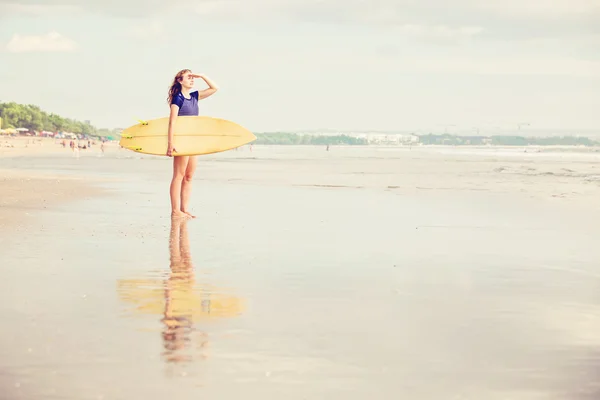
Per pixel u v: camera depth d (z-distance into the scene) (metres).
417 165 39.34
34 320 5.06
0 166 34.59
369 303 5.75
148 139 13.20
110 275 6.85
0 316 5.17
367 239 9.66
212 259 7.87
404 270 7.32
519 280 6.84
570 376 3.95
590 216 12.73
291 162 44.62
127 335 4.68
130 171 29.55
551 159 53.06
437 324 5.09
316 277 6.86
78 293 6.00
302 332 4.81
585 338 4.74
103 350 4.33
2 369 3.95
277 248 8.75
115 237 9.57
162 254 8.17
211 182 22.48
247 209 13.74
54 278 6.68
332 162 44.66
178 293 6.04
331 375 3.94
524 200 15.96
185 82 12.76
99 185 20.23
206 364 4.09
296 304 5.69
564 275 7.11
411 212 13.31
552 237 9.99
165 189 18.81
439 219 12.16
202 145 12.64
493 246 9.09
